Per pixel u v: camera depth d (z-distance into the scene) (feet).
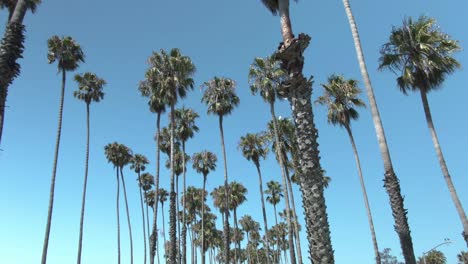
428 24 67.51
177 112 151.53
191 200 231.30
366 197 109.81
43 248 109.81
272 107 120.78
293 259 116.06
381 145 49.57
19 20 39.63
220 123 138.62
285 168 142.00
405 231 45.93
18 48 38.65
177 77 114.93
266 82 114.11
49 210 113.91
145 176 235.81
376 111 50.44
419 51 67.51
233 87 137.90
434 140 68.03
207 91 138.31
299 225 199.62
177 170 172.76
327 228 31.42
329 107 114.42
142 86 122.93
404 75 68.23
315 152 33.73
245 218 320.91
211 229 277.85
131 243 196.44
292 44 35.99
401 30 68.64
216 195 207.10
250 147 157.89
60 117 124.26
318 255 30.63
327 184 169.58
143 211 223.51
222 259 326.65
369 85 51.11
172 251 102.17
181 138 153.17
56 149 120.06
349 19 53.72
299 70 36.01
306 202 32.60
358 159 112.37
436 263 299.58
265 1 42.27
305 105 34.94
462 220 62.80
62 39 126.11
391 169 48.44
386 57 70.18
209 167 177.47
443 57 66.95
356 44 52.60
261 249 395.55
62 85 125.90
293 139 138.51
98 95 154.51
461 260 236.22
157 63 117.60
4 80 37.09
